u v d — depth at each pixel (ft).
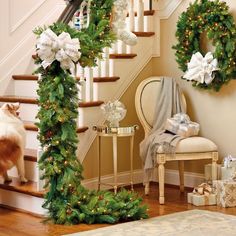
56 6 26.35
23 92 24.32
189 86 23.66
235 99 22.47
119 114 21.62
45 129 19.01
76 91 19.26
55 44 18.43
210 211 20.35
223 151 22.91
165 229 18.30
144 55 24.17
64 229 18.52
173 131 22.06
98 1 20.13
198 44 22.95
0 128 20.24
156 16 24.29
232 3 22.34
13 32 24.77
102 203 19.20
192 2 23.29
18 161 20.71
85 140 22.04
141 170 24.53
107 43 19.93
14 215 19.99
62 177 19.02
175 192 23.09
